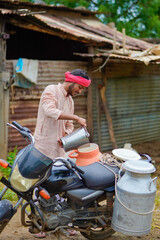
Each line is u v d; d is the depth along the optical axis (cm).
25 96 766
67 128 405
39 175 317
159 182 659
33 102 787
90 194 342
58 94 375
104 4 1706
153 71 1070
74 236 411
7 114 730
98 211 356
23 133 337
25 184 313
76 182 344
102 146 930
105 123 932
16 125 347
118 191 329
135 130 1032
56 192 340
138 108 1034
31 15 704
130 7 1712
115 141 935
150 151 964
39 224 354
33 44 1066
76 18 1029
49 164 319
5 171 682
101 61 884
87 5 1605
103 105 909
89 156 357
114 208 336
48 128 379
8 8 803
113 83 946
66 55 1006
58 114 356
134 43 977
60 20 958
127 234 328
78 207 351
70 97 390
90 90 878
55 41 1027
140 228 327
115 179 344
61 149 388
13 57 1073
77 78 367
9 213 329
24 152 323
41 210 340
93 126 897
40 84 786
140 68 1020
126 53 791
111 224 343
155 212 504
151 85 1070
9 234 415
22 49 1073
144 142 1069
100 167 352
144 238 414
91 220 362
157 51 770
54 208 339
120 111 977
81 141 346
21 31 1052
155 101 1092
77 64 852
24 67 741
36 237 378
